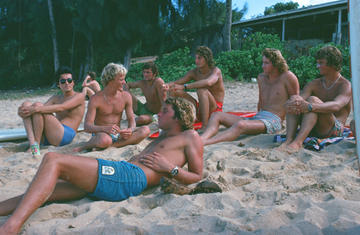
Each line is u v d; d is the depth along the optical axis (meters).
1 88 23.41
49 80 24.11
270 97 4.89
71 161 2.36
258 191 2.66
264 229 1.98
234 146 4.21
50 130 4.60
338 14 21.17
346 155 3.56
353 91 1.74
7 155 4.52
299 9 21.73
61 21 22.56
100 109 4.61
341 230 1.92
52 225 2.20
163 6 19.31
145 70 6.04
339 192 2.57
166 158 2.76
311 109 3.93
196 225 2.11
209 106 5.59
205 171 3.31
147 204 2.56
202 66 5.68
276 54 4.69
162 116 2.85
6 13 25.19
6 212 2.37
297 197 2.48
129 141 4.54
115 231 2.06
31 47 25.33
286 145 3.97
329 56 4.20
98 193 2.52
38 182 2.20
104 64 23.27
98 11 19.09
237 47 22.88
